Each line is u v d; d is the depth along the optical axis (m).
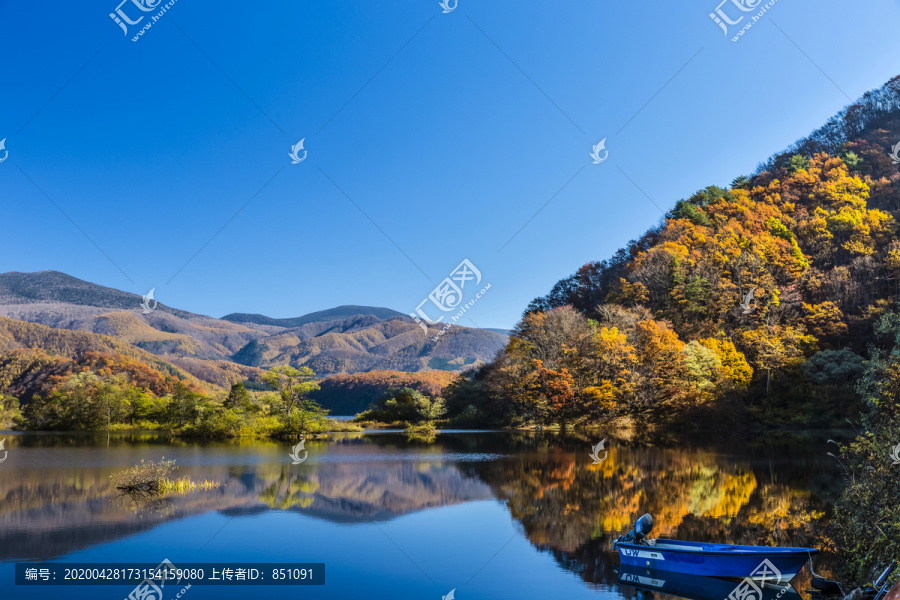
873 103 145.50
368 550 18.72
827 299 101.12
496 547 18.95
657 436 73.56
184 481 31.44
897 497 14.41
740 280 105.75
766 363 89.69
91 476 34.38
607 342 89.75
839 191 122.75
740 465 41.69
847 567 15.35
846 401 77.62
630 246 141.50
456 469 39.53
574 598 14.41
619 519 22.94
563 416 86.50
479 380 104.56
